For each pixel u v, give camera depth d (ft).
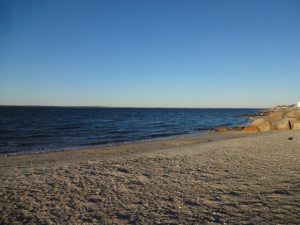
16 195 25.08
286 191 25.46
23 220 19.72
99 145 76.48
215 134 102.06
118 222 19.31
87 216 20.40
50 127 131.85
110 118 232.53
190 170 34.50
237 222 18.88
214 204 22.48
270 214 20.16
